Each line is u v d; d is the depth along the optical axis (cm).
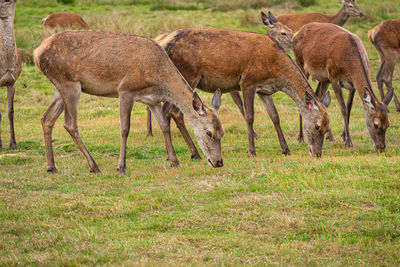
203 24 3388
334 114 2016
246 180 1072
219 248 762
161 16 3697
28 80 2645
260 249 752
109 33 1218
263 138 1686
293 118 1969
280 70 1359
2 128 1908
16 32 3169
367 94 1368
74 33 1214
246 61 1347
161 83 1212
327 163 1145
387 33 2062
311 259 717
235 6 3978
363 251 737
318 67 1584
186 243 780
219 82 1373
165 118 1289
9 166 1327
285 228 823
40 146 1581
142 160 1393
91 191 1063
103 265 712
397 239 774
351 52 1480
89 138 1700
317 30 1638
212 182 1074
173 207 944
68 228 865
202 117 1165
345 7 2530
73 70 1191
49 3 4181
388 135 1609
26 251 776
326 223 827
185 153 1472
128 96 1205
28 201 1000
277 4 3978
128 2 4244
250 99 1374
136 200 988
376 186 966
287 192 966
